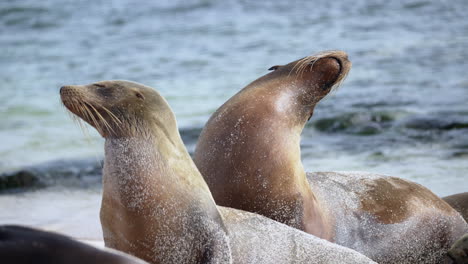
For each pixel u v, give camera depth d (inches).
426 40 3919.8
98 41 4702.3
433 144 1807.3
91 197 1553.9
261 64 3494.1
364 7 5551.2
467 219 1113.4
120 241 748.0
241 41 4325.8
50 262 469.4
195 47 4212.6
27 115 2714.1
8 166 1838.1
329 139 1936.5
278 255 769.6
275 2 6033.5
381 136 1932.8
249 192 903.7
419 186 1064.8
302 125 971.9
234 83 3048.7
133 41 4611.2
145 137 764.6
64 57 4173.2
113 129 763.4
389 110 2177.7
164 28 5078.7
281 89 954.1
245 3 6038.4
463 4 5418.3
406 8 5383.9
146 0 6579.7
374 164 1617.9
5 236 477.7
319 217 928.9
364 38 4138.8
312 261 770.2
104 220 761.0
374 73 3029.0
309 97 965.2
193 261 743.1
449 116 2065.7
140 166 751.7
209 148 924.6
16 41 4916.3
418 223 1001.5
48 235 488.4
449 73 2928.2
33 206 1464.1
